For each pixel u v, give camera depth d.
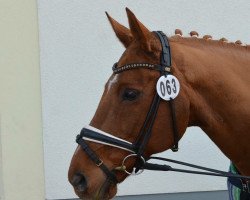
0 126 5.55
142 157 3.06
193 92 3.13
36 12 5.50
